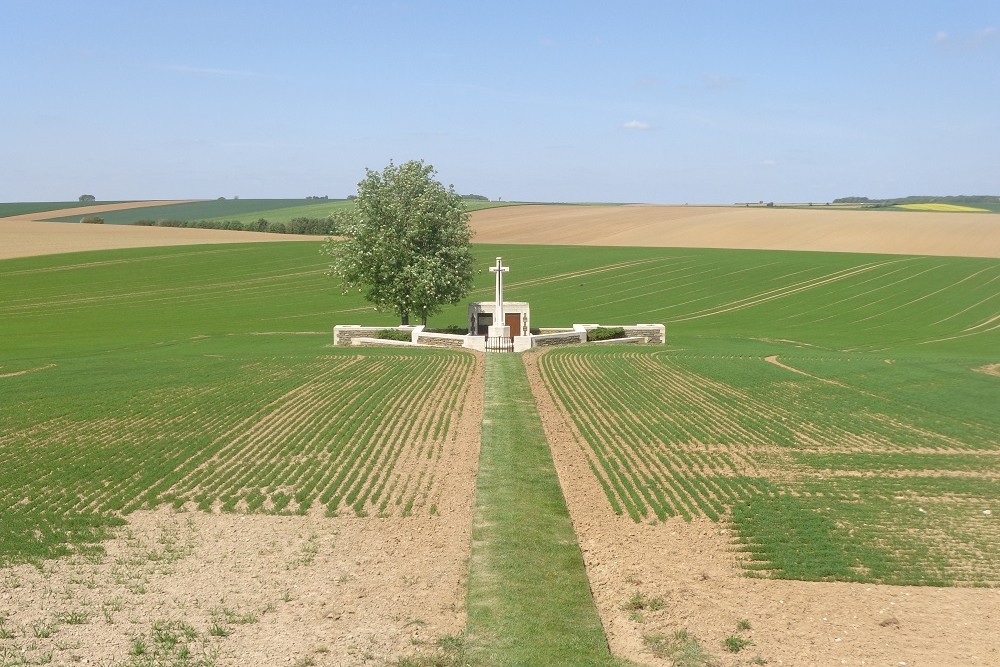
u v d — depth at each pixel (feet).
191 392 136.67
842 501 85.20
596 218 536.42
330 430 110.01
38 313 281.13
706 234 460.14
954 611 60.80
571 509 81.66
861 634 57.06
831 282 337.72
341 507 81.05
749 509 81.76
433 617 58.59
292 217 635.25
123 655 52.75
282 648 53.98
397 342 214.07
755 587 64.59
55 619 57.47
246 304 303.68
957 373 161.27
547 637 55.52
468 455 99.14
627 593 62.95
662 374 159.84
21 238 430.20
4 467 92.68
